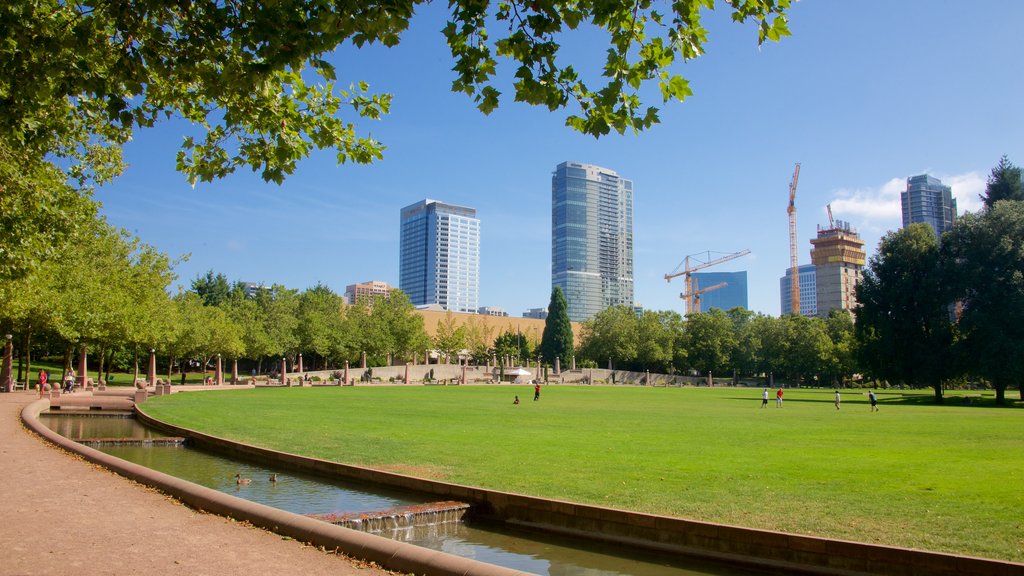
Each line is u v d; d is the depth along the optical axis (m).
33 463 14.76
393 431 25.02
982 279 56.72
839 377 115.06
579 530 11.38
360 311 99.81
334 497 14.23
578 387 89.25
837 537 9.81
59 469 13.98
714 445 21.05
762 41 8.37
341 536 8.01
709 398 60.25
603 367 130.38
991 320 55.03
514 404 43.97
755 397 64.94
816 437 23.72
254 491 14.91
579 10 8.38
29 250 17.44
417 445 20.69
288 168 11.62
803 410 41.75
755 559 9.68
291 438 22.45
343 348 91.44
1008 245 55.16
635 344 121.19
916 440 22.84
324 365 106.69
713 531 10.06
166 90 11.21
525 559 10.44
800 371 111.94
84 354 52.78
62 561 7.22
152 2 8.62
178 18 9.79
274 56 8.56
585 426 27.84
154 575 6.76
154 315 54.97
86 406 36.06
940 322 59.69
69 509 10.08
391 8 8.09
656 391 79.88
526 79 8.69
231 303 96.06
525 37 8.47
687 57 8.52
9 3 9.02
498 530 12.12
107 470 13.95
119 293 47.31
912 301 60.34
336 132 11.34
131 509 10.17
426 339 109.25
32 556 7.39
